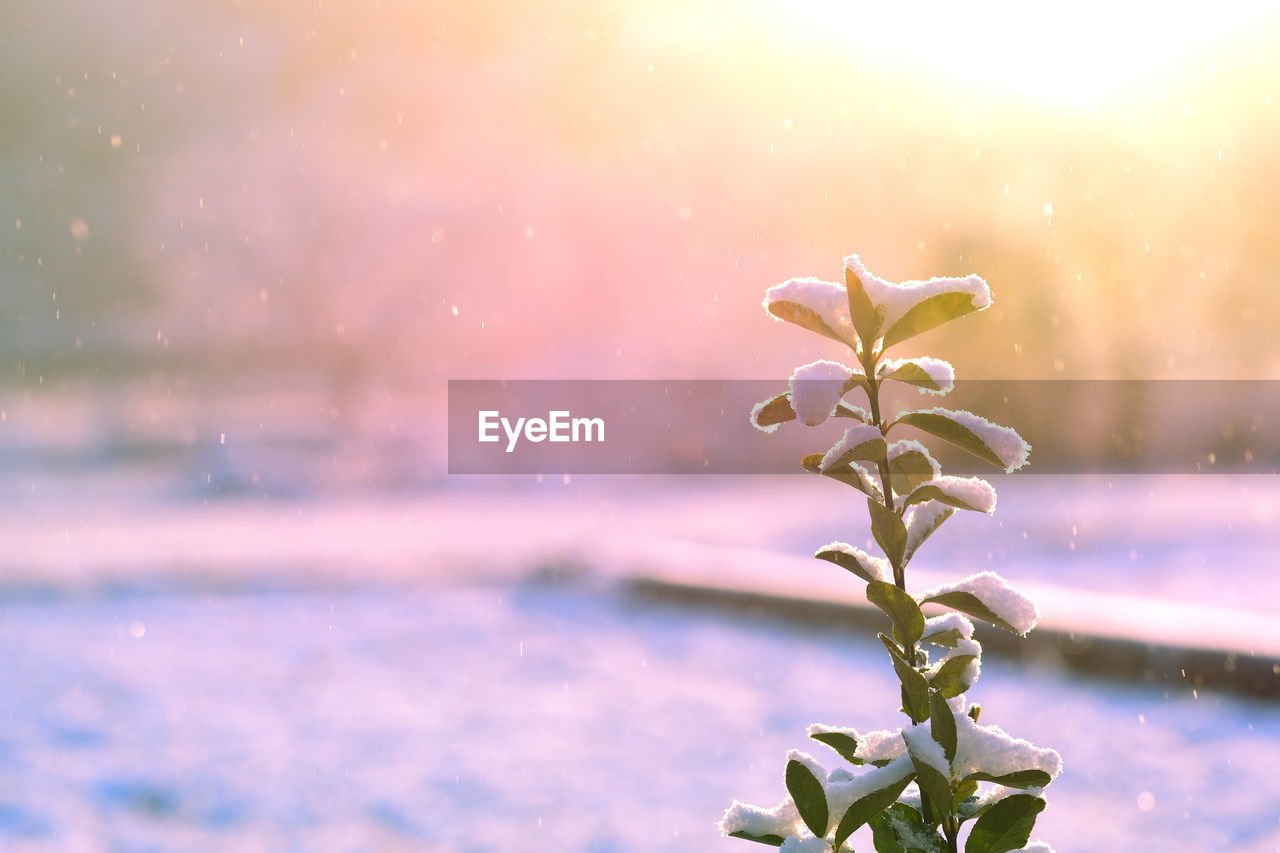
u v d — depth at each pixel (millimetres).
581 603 10664
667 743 6477
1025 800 813
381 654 8820
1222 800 5059
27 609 10609
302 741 6656
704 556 11195
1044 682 7125
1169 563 10914
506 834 5215
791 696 7328
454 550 13328
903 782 824
